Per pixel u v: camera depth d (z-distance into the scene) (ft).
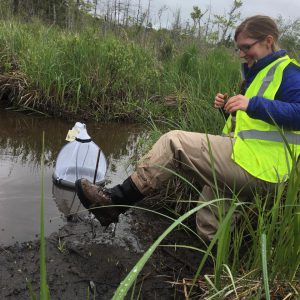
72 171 11.02
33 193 10.23
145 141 14.11
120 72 20.06
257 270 6.86
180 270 7.96
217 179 8.28
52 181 11.03
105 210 8.64
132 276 4.01
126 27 28.53
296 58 9.11
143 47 25.66
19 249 7.95
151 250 4.25
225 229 6.29
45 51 19.62
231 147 8.30
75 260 7.90
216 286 6.39
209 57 22.50
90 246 8.41
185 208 10.55
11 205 9.52
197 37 27.99
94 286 7.22
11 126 15.71
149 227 9.57
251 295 6.48
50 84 17.87
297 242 6.54
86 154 11.37
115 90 19.76
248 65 9.04
